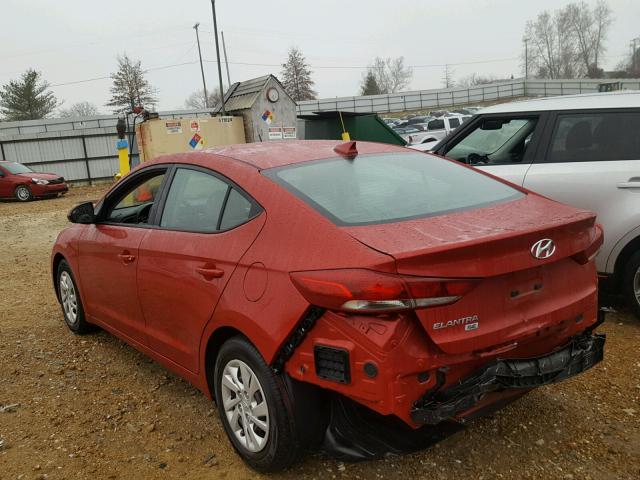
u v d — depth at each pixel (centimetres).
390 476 298
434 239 256
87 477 307
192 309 330
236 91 1545
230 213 323
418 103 6241
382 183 327
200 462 320
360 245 254
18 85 7081
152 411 380
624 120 491
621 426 334
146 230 385
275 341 269
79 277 477
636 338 454
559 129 515
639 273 470
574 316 290
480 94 6309
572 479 290
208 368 336
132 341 418
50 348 494
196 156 370
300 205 288
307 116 1454
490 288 256
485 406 272
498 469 300
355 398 248
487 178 365
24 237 1182
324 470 305
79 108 9100
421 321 240
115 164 2652
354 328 245
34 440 345
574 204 490
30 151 2528
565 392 376
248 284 290
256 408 292
